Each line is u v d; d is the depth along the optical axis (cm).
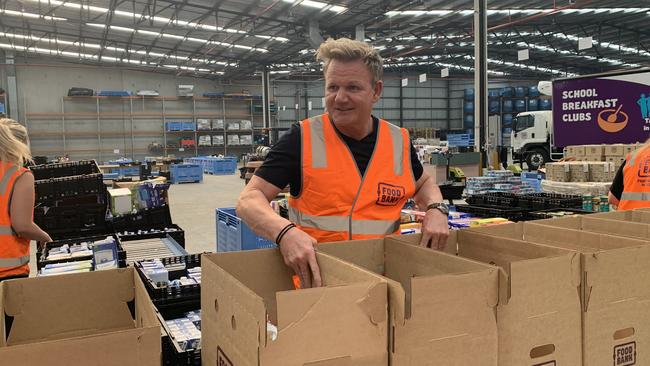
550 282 85
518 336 82
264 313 64
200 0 1275
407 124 2689
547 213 331
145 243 286
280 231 106
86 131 2162
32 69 2064
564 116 590
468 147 1067
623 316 93
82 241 298
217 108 2458
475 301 78
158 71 2312
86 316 98
